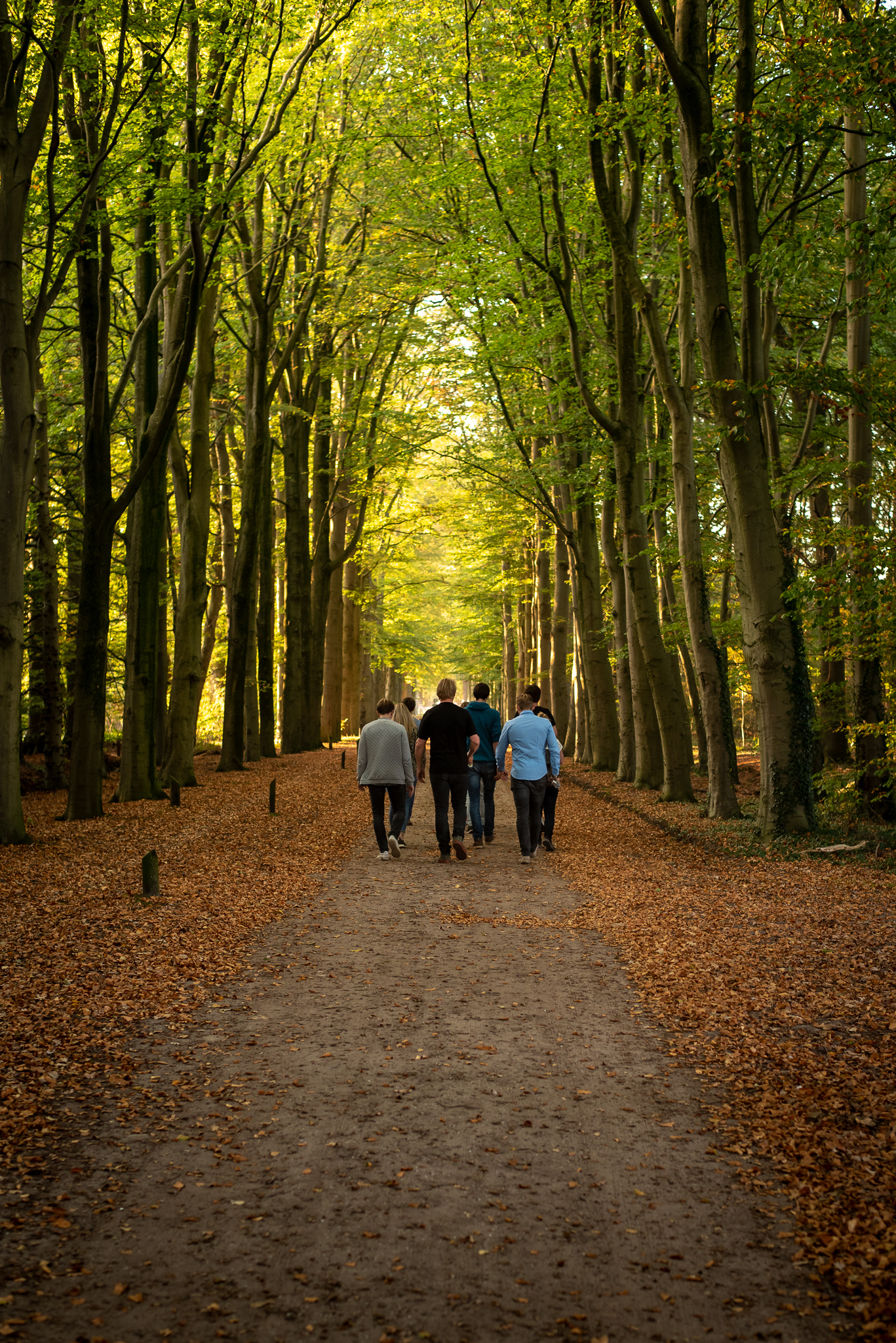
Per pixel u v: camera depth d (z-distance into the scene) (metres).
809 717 11.18
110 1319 2.64
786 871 9.30
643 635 16.05
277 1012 5.37
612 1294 2.79
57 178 12.29
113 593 27.36
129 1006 5.36
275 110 14.85
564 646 26.39
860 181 12.37
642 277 17.31
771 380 9.68
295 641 28.55
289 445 27.36
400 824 10.83
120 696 29.28
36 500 19.19
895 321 15.11
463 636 56.72
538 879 9.53
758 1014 5.20
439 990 5.82
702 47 10.50
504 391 21.38
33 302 16.97
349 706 38.41
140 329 14.65
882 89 7.96
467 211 16.77
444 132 15.79
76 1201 3.28
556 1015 5.33
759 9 11.91
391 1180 3.45
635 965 6.27
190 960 6.30
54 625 19.80
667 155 13.16
